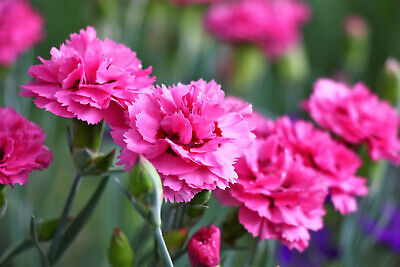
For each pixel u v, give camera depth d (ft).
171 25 2.52
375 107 1.65
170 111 1.32
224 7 2.65
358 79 3.14
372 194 1.76
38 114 2.14
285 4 2.77
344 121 1.60
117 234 1.42
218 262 1.35
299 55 2.67
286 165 1.46
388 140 1.61
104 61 1.35
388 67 1.82
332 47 3.39
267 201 1.41
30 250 1.79
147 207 1.29
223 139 1.30
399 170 2.11
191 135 1.30
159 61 2.57
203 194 1.34
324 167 1.51
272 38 2.48
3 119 1.40
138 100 1.32
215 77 2.86
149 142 1.30
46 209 1.92
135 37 2.38
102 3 2.00
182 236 1.39
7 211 1.84
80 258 2.17
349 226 1.78
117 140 1.32
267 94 2.98
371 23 3.39
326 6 3.44
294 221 1.41
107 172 1.41
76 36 1.40
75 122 1.39
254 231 1.40
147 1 2.49
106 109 1.34
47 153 1.40
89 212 1.45
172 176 1.30
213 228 1.35
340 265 1.81
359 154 1.65
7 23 1.86
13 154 1.37
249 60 2.55
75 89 1.34
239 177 1.43
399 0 3.36
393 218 1.98
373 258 1.98
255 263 1.59
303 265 1.90
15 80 2.01
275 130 1.54
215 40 2.74
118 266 1.43
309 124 1.55
